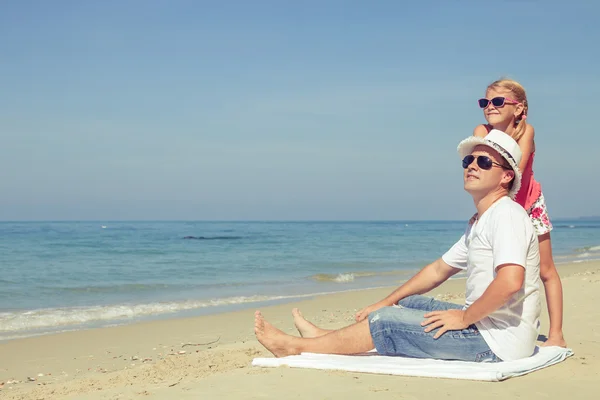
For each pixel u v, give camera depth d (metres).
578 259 23.31
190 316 10.16
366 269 19.83
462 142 3.75
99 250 29.53
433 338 3.69
